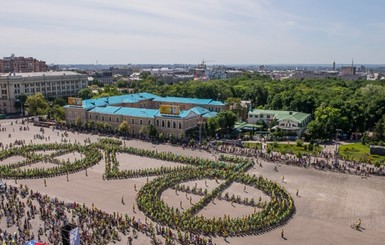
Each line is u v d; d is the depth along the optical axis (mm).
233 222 65500
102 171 98188
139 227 64875
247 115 175375
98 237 61500
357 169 97625
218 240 60906
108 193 82000
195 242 60094
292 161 104938
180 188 84188
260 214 68938
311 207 74250
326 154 113375
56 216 68250
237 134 144500
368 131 152000
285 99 186375
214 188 84938
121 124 143125
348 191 83250
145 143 131125
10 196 77812
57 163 105250
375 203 76375
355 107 152000
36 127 162500
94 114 156875
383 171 96500
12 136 142625
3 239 60156
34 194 78750
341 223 67312
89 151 116125
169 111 137375
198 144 126375
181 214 70250
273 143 126500
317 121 141875
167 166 101812
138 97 195000
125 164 103938
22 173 93062
